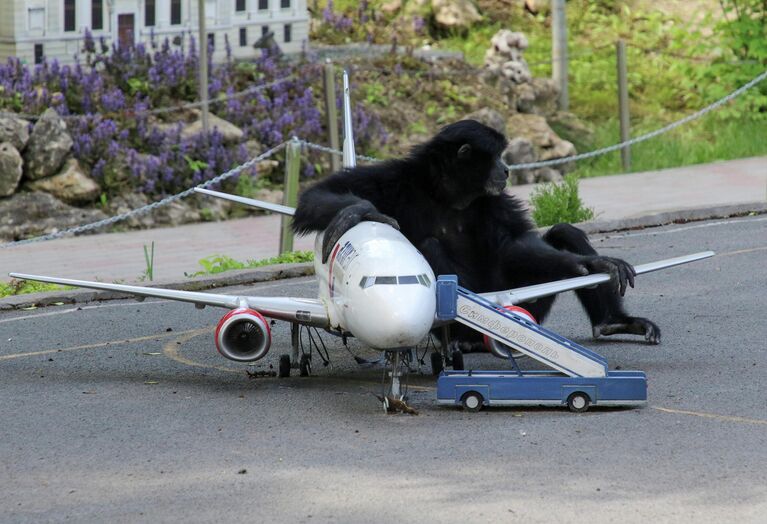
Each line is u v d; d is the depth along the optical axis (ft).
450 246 61.00
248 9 137.69
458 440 47.06
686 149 142.20
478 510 39.11
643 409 51.62
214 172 118.83
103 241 106.52
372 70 140.87
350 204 55.26
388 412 51.47
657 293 78.18
